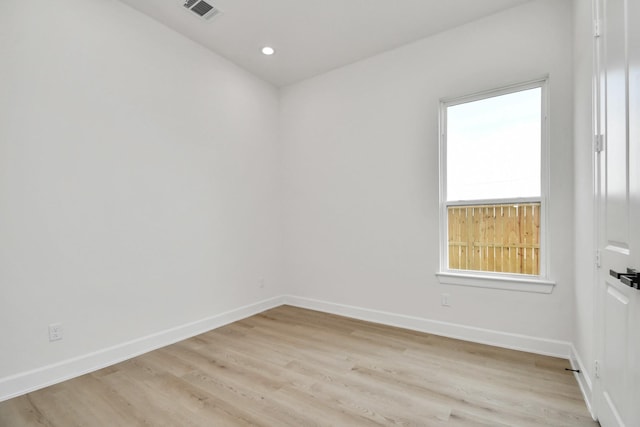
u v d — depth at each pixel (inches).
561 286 93.9
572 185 91.8
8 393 75.2
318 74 147.3
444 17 106.6
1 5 75.8
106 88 94.8
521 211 103.3
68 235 86.4
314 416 67.7
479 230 110.7
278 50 127.3
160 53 109.3
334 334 116.6
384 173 128.6
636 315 47.0
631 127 48.2
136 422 66.1
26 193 79.0
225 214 132.4
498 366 89.4
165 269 109.8
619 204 53.1
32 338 79.7
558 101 94.0
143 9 102.6
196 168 121.0
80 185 88.9
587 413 67.7
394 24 110.4
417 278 120.3
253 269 144.9
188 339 113.0
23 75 78.7
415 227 121.0
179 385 80.9
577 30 84.4
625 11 50.5
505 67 102.7
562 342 93.9
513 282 100.5
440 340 109.5
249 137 144.3
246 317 138.6
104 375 86.6
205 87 124.8
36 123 80.7
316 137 148.9
